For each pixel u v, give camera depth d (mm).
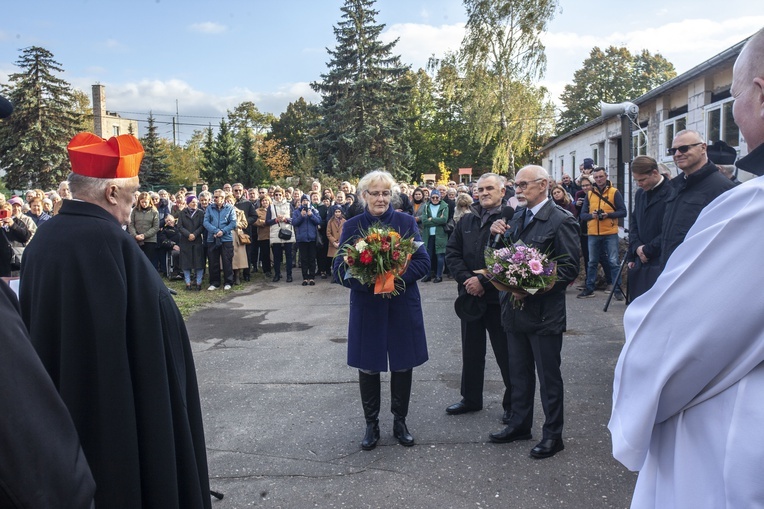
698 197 3984
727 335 1045
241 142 38844
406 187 13867
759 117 1139
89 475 1198
